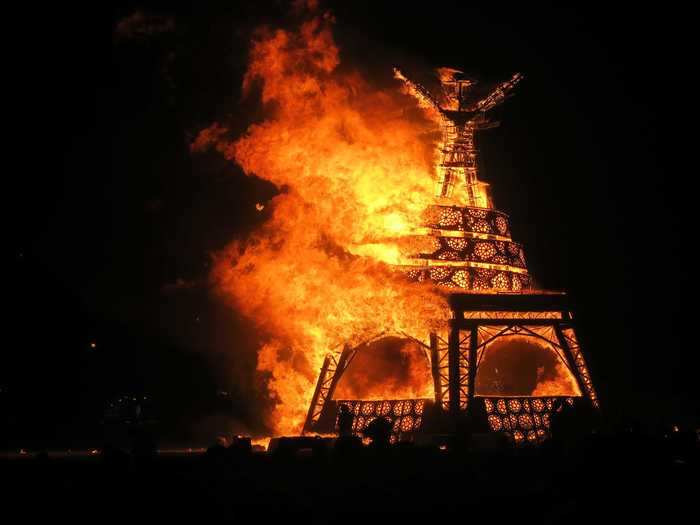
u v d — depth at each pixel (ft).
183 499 168.25
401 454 211.61
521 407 318.04
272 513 163.12
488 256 344.49
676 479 179.01
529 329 355.77
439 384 315.78
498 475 195.42
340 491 178.40
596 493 172.35
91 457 231.71
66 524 152.87
